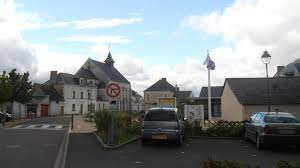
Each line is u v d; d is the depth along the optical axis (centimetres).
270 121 1586
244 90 3195
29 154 1432
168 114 1719
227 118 3591
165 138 1680
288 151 1538
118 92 1697
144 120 1725
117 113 2067
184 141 1938
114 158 1315
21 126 3531
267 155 1414
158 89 9412
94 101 9475
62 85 8344
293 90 3153
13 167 1131
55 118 5916
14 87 5284
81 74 9219
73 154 1423
